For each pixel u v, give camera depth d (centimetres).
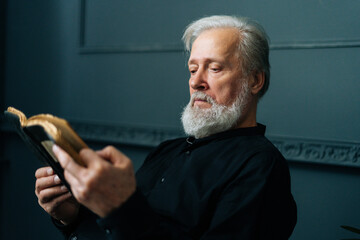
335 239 189
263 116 205
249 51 123
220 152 119
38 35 277
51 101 276
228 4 211
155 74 239
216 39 121
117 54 251
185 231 106
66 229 127
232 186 104
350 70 181
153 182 131
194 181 112
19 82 286
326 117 188
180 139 149
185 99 229
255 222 99
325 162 187
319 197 193
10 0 285
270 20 200
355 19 180
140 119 245
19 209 289
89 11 258
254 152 111
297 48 193
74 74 267
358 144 179
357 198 184
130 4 244
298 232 198
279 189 109
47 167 115
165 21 233
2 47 288
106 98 256
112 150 81
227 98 121
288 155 197
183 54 228
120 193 80
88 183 73
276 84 200
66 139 73
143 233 88
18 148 288
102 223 85
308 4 190
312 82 191
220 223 98
